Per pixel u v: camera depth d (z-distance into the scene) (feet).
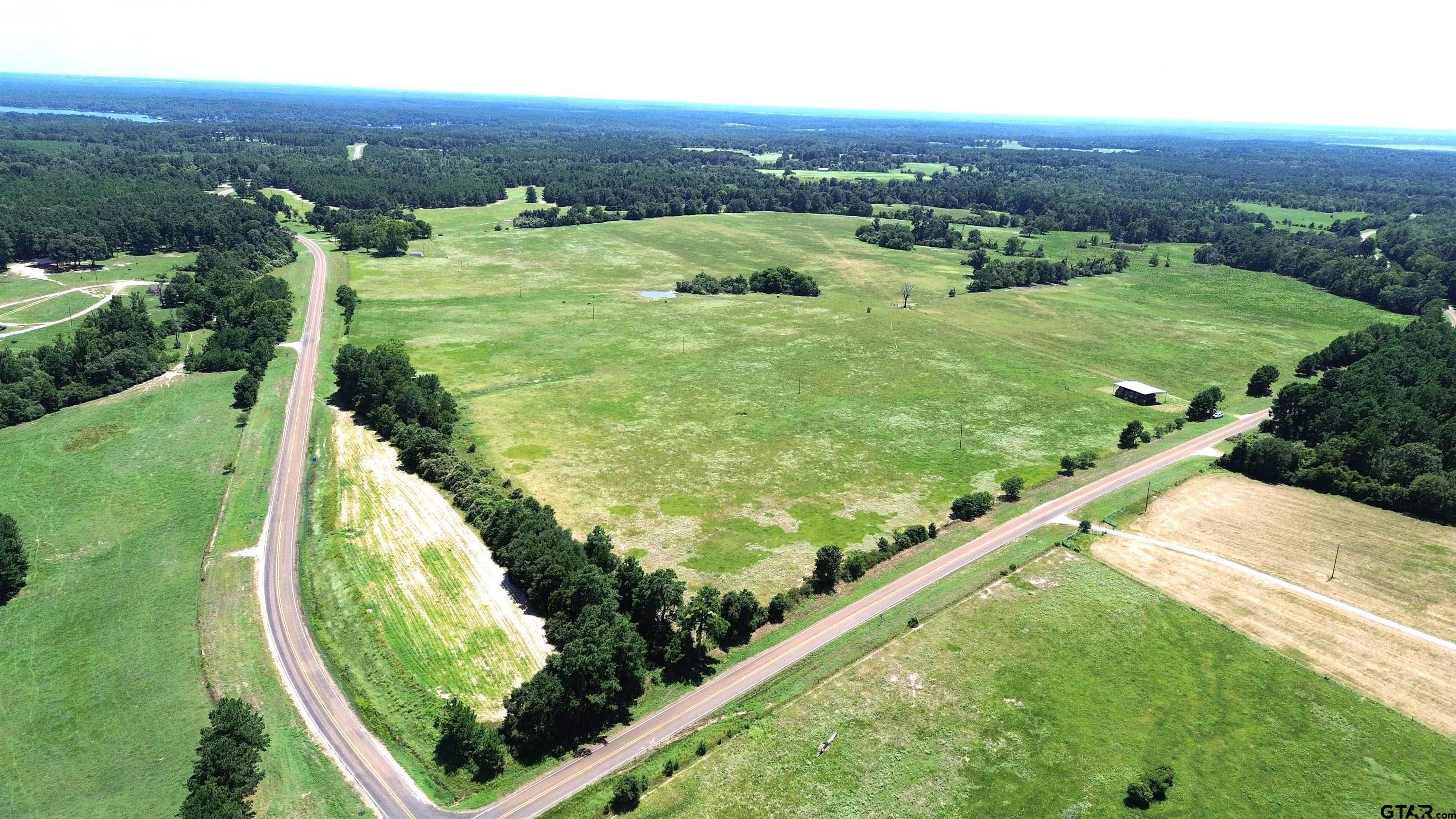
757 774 216.33
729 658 263.90
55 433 420.36
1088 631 271.49
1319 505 360.28
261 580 304.50
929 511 362.53
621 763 222.28
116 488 368.89
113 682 253.03
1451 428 384.27
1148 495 366.43
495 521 327.06
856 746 225.56
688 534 336.90
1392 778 215.31
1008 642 266.57
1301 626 275.39
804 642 270.67
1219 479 386.73
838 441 434.30
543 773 220.23
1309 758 221.46
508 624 279.28
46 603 290.76
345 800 210.79
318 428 433.48
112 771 221.05
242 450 406.62
